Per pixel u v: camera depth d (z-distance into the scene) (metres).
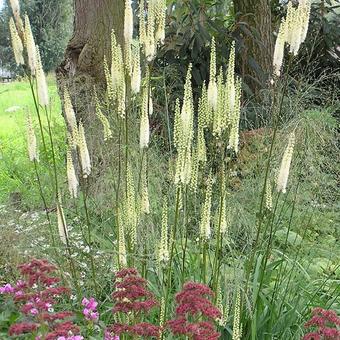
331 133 5.49
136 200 3.37
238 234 4.42
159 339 2.80
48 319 2.65
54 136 6.85
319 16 9.08
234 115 2.99
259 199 4.70
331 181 5.29
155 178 4.59
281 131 4.98
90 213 5.10
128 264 3.32
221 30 7.80
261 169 5.07
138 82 3.12
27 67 3.21
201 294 2.59
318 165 5.05
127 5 3.08
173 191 4.64
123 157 4.81
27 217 5.00
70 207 5.15
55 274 3.82
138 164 4.57
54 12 22.12
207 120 3.04
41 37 22.12
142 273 3.38
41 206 5.97
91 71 6.43
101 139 5.25
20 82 14.50
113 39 3.14
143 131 3.10
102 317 3.81
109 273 4.12
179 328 2.51
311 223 5.21
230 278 3.67
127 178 3.11
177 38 7.79
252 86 7.88
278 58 3.09
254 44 7.93
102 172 4.98
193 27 7.63
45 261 3.08
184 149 2.83
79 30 6.52
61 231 3.41
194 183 3.10
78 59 6.49
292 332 3.73
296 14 2.99
